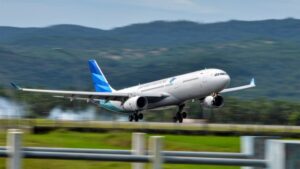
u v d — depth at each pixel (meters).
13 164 41.72
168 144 161.00
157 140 42.16
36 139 154.25
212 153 46.81
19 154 41.69
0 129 190.38
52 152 42.25
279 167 39.00
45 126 196.62
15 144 41.72
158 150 42.09
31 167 89.81
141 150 51.81
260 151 45.53
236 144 168.88
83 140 164.00
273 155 40.03
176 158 41.94
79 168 90.62
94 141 163.25
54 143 149.88
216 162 41.56
